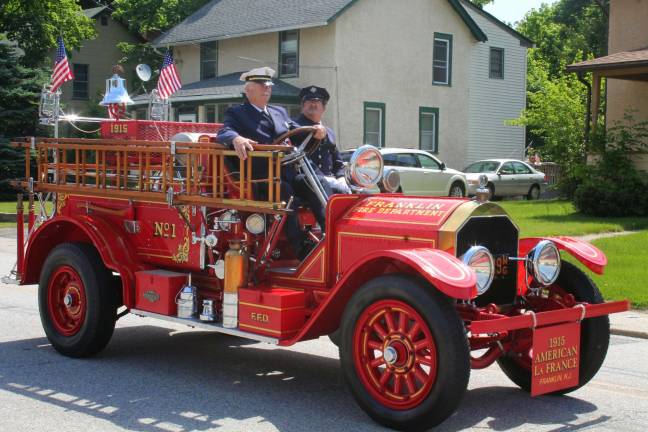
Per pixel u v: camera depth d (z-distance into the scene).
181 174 6.17
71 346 6.55
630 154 17.83
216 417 5.11
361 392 4.92
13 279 7.20
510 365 5.83
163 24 37.38
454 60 29.59
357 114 26.75
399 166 21.45
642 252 11.93
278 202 5.39
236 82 27.78
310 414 5.19
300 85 27.09
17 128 26.64
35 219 7.20
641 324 8.10
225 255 5.61
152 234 6.34
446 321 4.50
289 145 5.78
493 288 5.31
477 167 27.31
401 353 4.73
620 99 19.31
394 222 5.21
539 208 19.55
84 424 4.95
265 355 6.89
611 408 5.47
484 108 31.03
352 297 4.92
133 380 6.00
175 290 6.03
